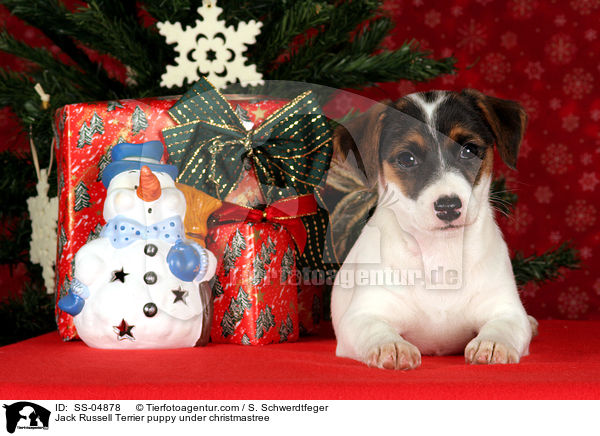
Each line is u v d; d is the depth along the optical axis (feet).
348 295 5.57
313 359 5.04
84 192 6.17
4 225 9.06
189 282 5.59
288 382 3.84
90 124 6.11
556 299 13.43
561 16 13.60
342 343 5.25
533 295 13.41
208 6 6.48
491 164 5.47
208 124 5.29
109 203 5.65
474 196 5.25
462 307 5.48
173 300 5.49
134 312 5.40
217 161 5.24
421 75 7.68
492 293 5.49
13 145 9.12
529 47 13.65
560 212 13.56
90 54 10.88
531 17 13.64
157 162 5.70
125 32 7.25
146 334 5.44
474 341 4.95
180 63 6.47
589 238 13.50
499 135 5.53
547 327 7.93
